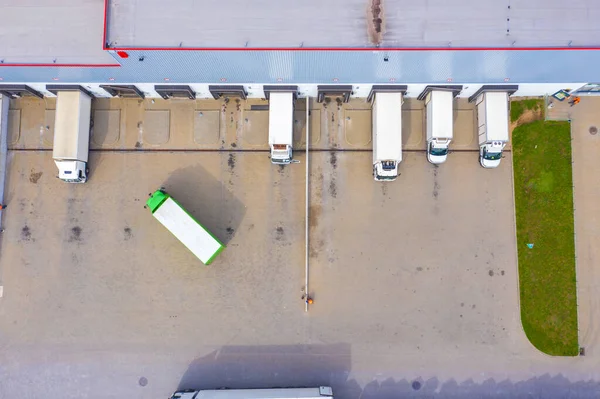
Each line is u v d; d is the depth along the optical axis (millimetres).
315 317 28812
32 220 28891
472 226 28984
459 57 24266
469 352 28625
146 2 24094
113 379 28391
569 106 29188
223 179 29344
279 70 25828
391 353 28641
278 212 29188
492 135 27516
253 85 27703
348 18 24156
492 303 28828
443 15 24141
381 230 29094
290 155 28641
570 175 28938
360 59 24547
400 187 29250
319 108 29625
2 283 28766
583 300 28828
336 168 29391
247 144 29516
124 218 28984
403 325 28781
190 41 23969
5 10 24938
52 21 24969
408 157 29375
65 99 27734
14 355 28453
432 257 28906
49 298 28766
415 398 28391
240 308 28812
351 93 29000
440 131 27625
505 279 28906
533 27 24031
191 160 29406
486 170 29109
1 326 28609
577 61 24547
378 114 27656
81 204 28953
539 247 28922
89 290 28797
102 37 24953
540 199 28906
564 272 28859
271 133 27641
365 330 28781
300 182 29281
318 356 28641
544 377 28438
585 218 28906
